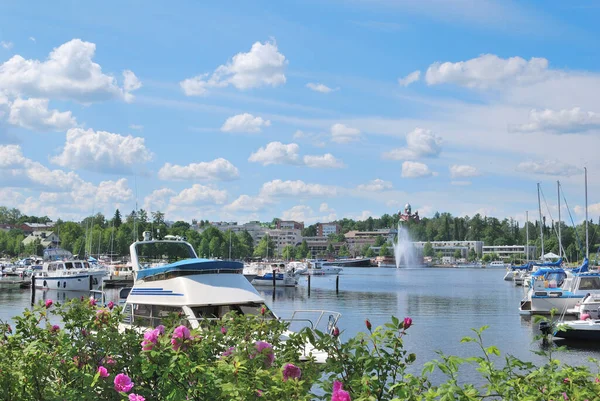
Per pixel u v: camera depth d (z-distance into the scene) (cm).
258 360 626
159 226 17700
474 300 6012
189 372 585
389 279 12212
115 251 16788
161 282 1617
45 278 7094
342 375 605
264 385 573
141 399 561
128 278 7638
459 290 7912
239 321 888
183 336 615
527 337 3102
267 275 8181
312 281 10656
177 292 1577
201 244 18938
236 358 586
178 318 880
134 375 640
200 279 1603
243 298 1587
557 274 5809
